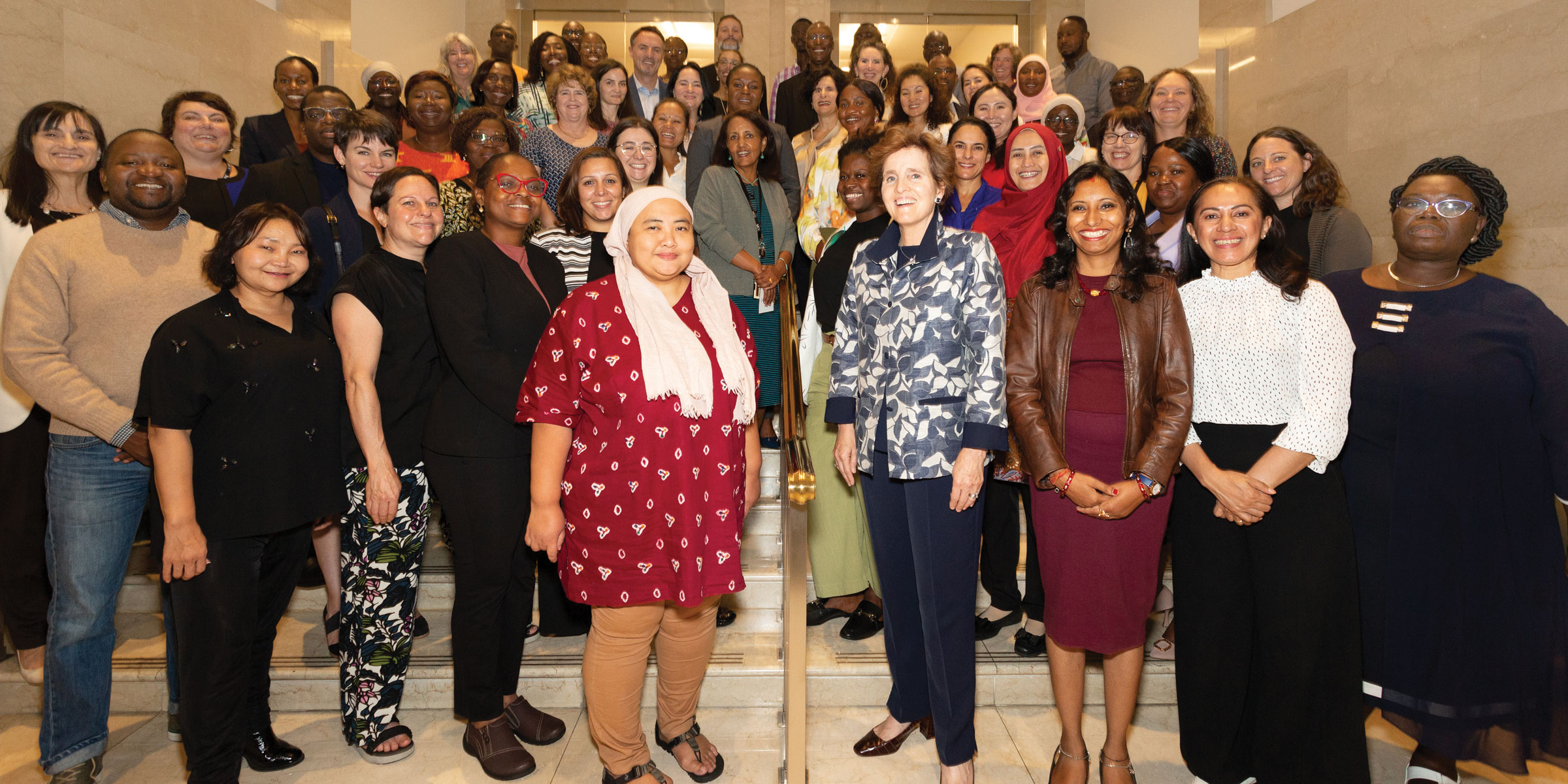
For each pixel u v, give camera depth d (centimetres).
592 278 279
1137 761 260
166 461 209
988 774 253
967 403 217
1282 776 217
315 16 572
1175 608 230
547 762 257
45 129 253
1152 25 661
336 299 236
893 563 242
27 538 290
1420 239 213
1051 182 296
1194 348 218
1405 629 220
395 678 258
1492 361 210
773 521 343
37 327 224
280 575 240
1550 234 329
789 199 420
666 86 589
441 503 240
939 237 223
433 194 244
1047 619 227
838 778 251
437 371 255
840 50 845
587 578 214
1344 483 226
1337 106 449
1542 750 218
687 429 211
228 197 335
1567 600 216
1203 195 220
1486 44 356
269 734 253
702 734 275
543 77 565
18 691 297
